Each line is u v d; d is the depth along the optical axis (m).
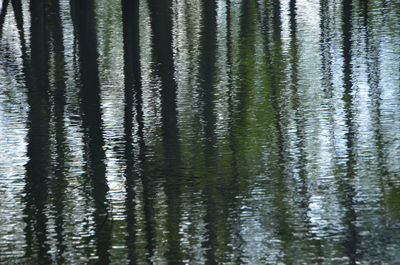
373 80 39.38
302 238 21.62
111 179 26.86
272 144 30.02
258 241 21.52
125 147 30.27
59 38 53.59
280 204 24.16
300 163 27.89
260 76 41.03
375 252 20.58
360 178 26.19
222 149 29.66
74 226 22.97
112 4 69.19
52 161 28.83
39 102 37.38
